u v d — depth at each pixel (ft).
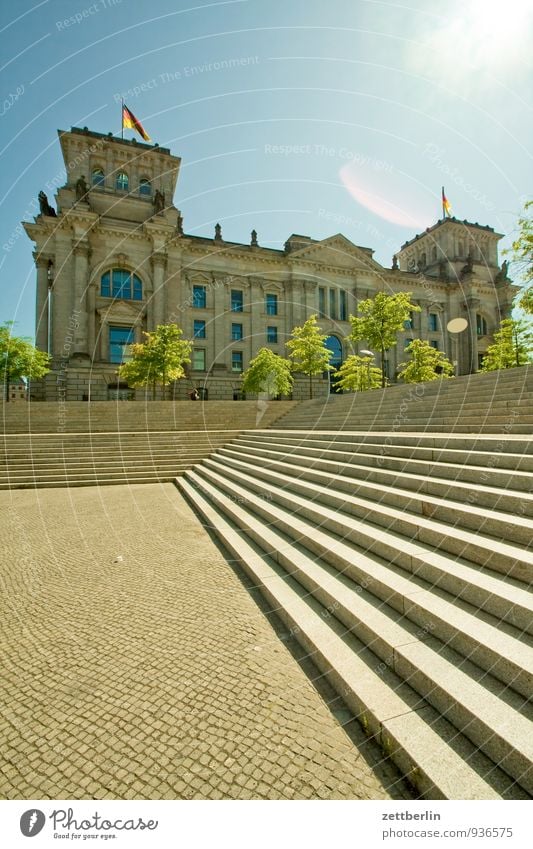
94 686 11.84
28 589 18.80
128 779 8.75
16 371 100.22
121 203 126.72
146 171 134.10
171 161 136.26
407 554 15.70
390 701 10.27
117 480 48.21
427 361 121.90
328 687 11.82
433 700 10.01
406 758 8.71
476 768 8.30
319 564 18.45
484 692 9.53
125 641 14.28
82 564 22.02
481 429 29.63
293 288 146.92
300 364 126.82
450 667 10.54
